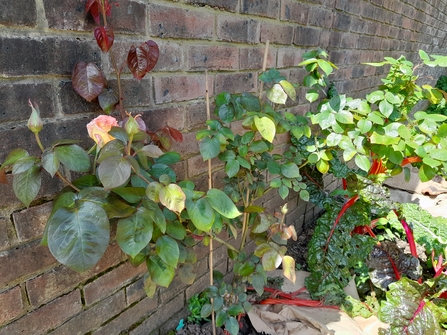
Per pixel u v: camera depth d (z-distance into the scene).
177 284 1.21
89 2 0.68
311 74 1.21
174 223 0.80
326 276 1.37
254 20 1.15
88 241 0.56
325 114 1.17
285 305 1.31
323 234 1.45
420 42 3.36
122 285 1.00
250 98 0.98
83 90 0.71
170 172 0.82
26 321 0.78
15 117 0.65
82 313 0.90
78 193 0.63
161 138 0.85
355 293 1.42
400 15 2.57
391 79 1.40
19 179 0.58
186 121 1.03
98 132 0.62
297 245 1.84
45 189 0.74
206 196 0.74
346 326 1.20
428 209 1.97
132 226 0.62
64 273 0.83
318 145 1.25
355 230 1.63
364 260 1.51
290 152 1.27
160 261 0.77
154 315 1.15
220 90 1.12
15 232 0.71
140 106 0.87
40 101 0.68
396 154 1.16
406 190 2.24
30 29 0.63
